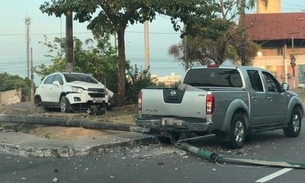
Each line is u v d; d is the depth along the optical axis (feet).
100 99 60.90
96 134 41.27
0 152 37.27
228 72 39.96
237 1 115.55
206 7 70.28
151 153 35.76
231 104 36.70
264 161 31.35
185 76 41.88
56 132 42.32
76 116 54.44
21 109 63.67
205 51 129.70
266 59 205.77
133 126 39.01
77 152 34.68
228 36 116.98
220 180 26.86
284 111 43.68
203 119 35.14
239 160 31.83
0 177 28.09
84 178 27.53
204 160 33.09
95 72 94.48
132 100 74.49
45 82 65.10
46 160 33.42
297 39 203.62
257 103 39.88
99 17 65.62
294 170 29.63
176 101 36.14
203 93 34.99
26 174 28.84
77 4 59.72
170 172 28.99
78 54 93.86
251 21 197.26
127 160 32.99
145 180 26.86
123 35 71.26
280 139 43.98
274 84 43.27
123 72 71.92
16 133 44.57
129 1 59.98
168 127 36.29
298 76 205.26
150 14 64.49
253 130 40.27
